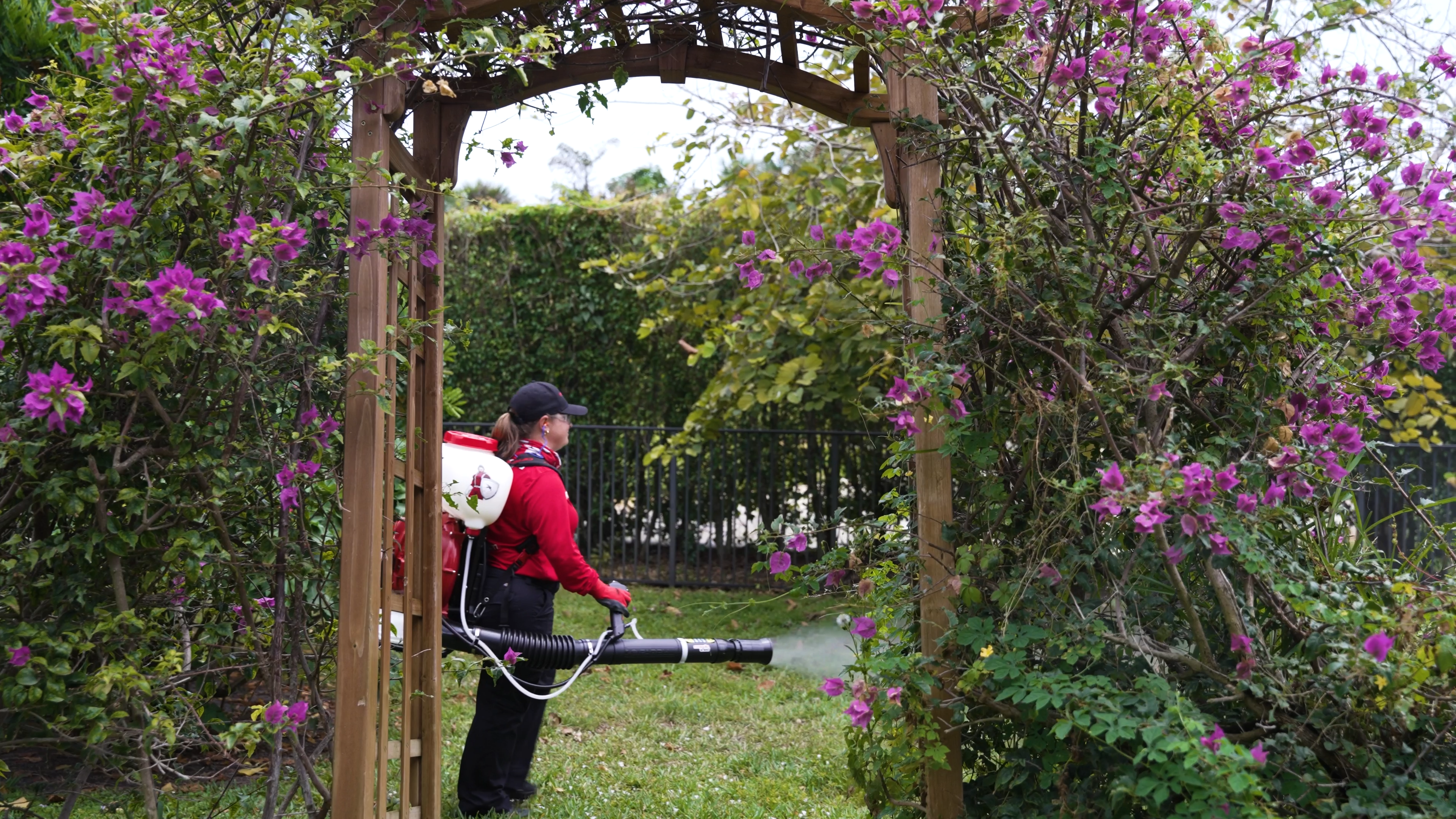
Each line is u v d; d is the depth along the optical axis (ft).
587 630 22.86
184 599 8.82
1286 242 8.02
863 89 10.09
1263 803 7.00
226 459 8.09
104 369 7.97
